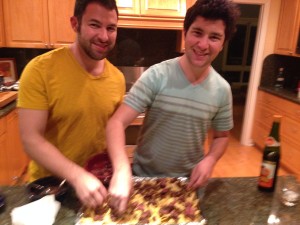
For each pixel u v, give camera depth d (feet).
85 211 2.81
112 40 3.65
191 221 2.75
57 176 3.15
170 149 3.66
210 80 3.57
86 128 3.92
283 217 2.96
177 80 3.44
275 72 12.60
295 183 3.44
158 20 9.50
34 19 9.52
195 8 3.08
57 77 3.69
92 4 3.37
